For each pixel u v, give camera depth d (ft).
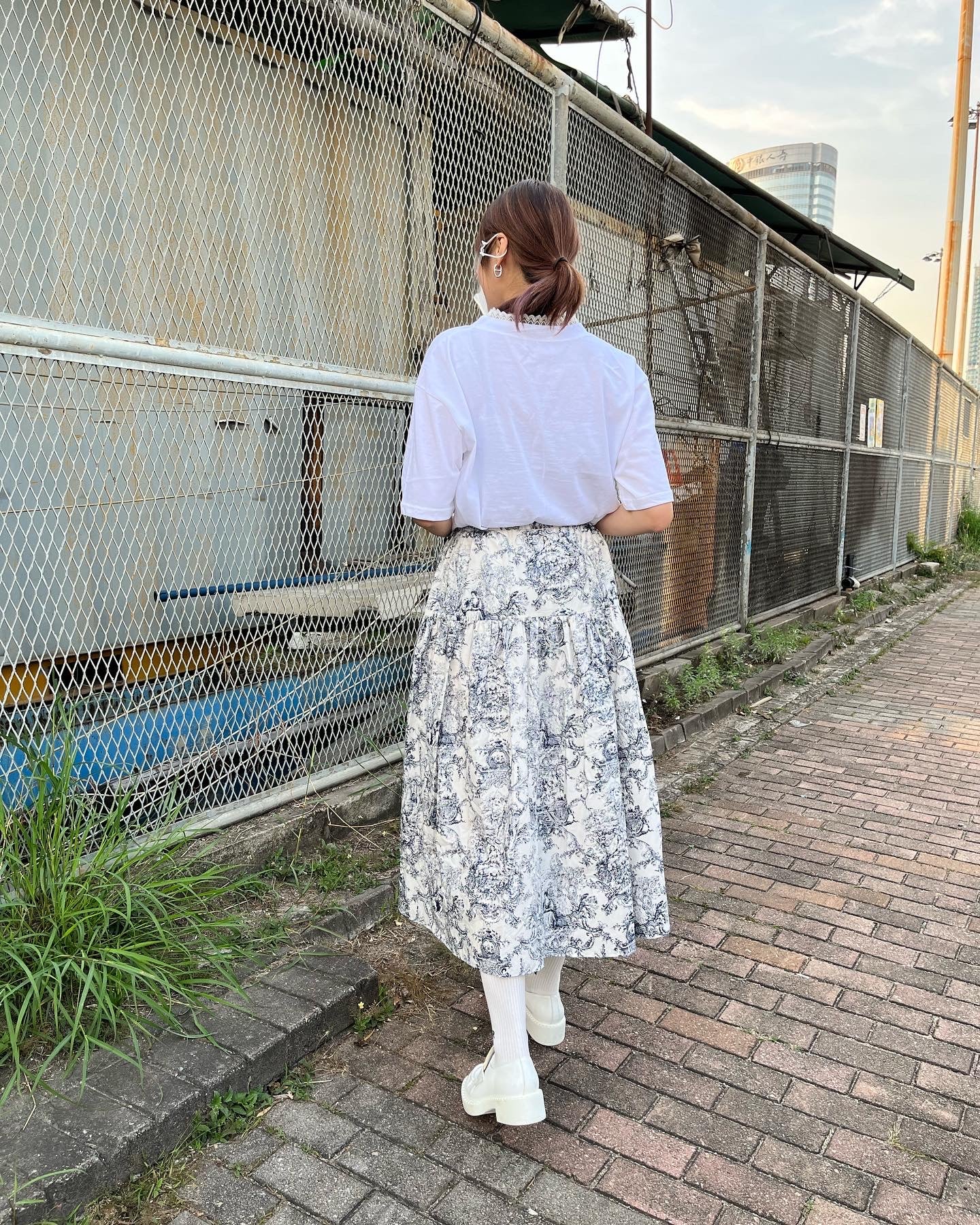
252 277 8.95
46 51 7.50
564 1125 5.82
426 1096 6.01
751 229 16.80
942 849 10.38
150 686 7.78
